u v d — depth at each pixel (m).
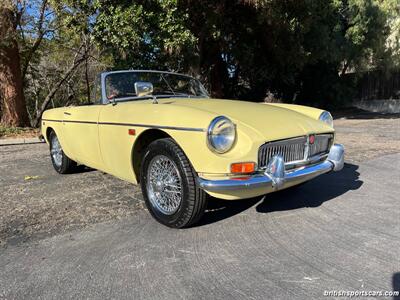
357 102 21.69
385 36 18.34
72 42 15.64
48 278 2.60
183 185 3.18
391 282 2.41
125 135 3.69
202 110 3.26
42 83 19.69
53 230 3.46
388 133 10.16
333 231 3.25
